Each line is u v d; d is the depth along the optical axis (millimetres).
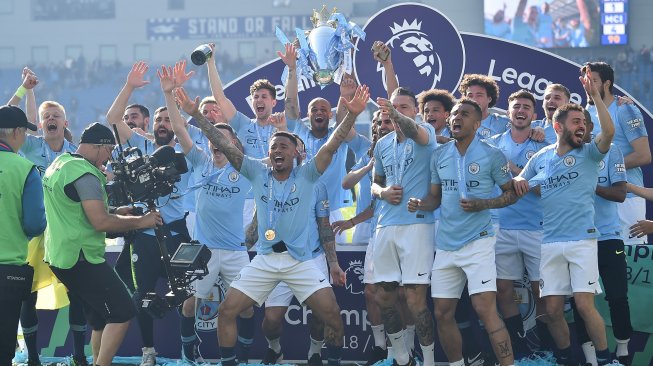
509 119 7719
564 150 6527
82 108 52031
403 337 6816
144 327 7324
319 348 7258
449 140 6988
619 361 6762
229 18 55938
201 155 7465
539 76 8516
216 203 7395
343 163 7973
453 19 52062
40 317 7836
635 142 7227
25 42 56781
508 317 7184
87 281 6129
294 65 7836
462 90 7570
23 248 5918
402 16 8742
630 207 7559
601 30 47625
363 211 7414
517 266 7254
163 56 56344
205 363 7547
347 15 54531
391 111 6363
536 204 7188
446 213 6434
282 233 6656
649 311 7102
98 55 56656
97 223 6004
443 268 6438
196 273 6535
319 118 7797
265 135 8234
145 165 6258
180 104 6574
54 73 52438
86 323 7477
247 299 6699
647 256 7125
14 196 5832
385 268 6719
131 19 56469
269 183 6691
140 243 7195
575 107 6500
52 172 6148
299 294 6723
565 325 6719
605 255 6746
